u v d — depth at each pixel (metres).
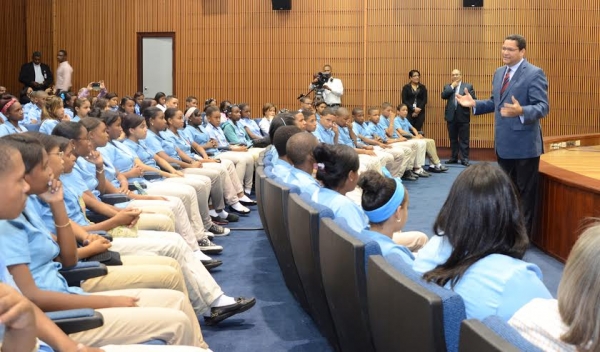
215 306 3.58
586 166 6.04
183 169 6.38
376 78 12.26
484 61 11.97
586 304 1.24
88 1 12.88
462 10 11.95
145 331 2.43
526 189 5.01
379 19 12.17
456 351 1.58
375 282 1.91
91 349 2.06
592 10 11.70
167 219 4.07
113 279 2.92
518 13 11.80
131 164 5.39
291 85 12.50
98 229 3.47
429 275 1.86
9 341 1.54
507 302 1.74
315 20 12.34
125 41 12.84
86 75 12.98
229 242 5.71
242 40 12.55
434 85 12.16
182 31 12.67
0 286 1.53
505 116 4.65
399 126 10.76
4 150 1.96
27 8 13.00
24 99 10.85
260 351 3.29
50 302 2.33
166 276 2.98
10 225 2.29
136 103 10.19
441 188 9.05
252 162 7.98
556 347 1.42
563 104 11.91
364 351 2.35
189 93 12.77
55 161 2.80
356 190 5.29
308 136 4.17
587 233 1.29
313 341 3.42
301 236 2.98
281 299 4.12
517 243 1.86
